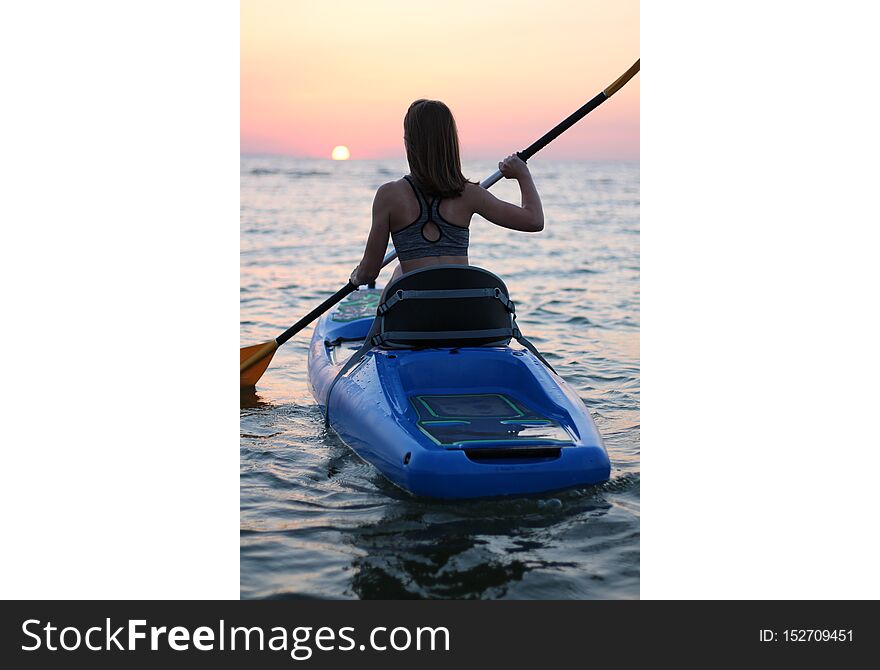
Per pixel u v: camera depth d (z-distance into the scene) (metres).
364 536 2.57
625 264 8.66
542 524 2.65
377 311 3.48
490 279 3.42
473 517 2.69
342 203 17.50
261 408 4.05
